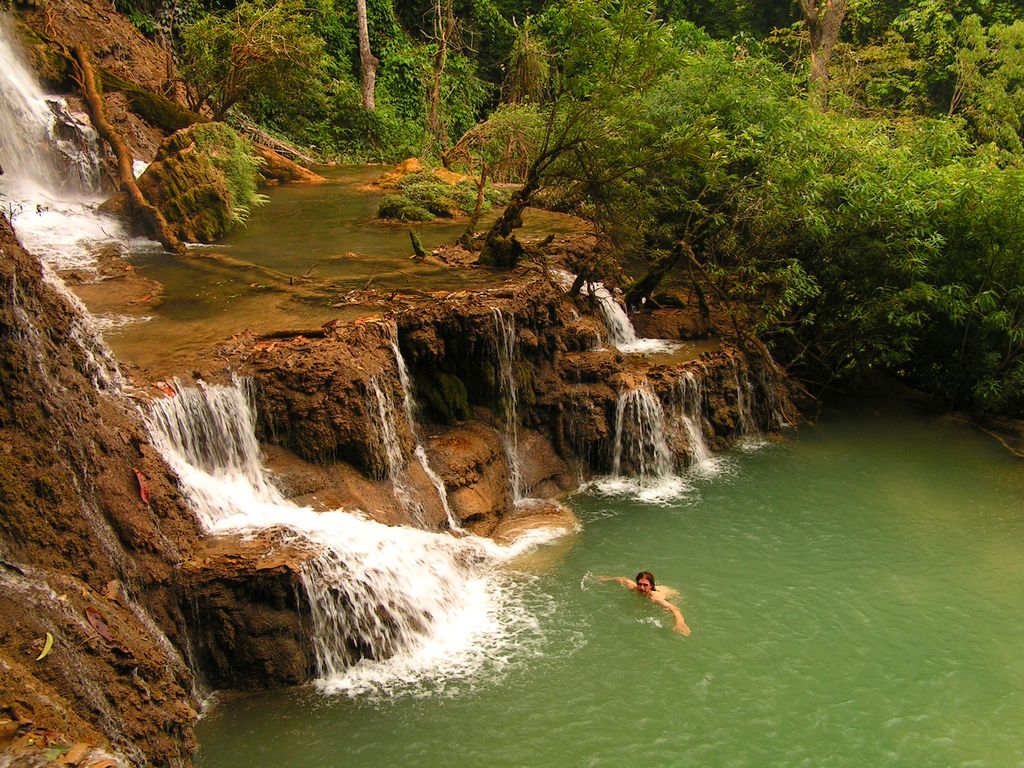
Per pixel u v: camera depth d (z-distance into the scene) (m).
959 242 15.36
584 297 14.74
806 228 15.16
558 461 12.69
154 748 6.38
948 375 15.98
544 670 8.45
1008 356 15.30
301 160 26.80
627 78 14.55
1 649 5.71
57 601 6.35
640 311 16.23
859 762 7.52
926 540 11.46
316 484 9.79
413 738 7.46
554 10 28.86
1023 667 8.94
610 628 9.15
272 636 7.94
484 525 10.99
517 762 7.25
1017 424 15.50
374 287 13.05
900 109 31.12
